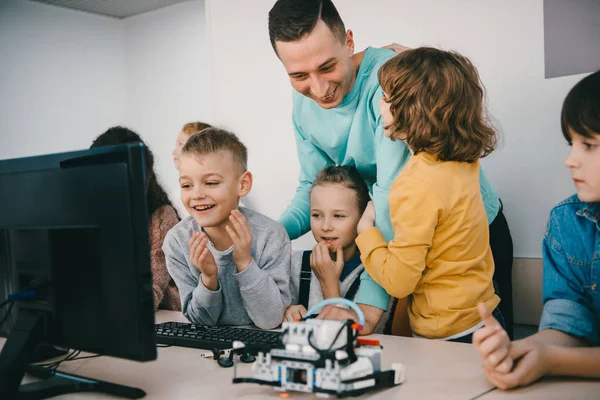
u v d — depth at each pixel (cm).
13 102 355
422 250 139
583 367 96
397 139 164
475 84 151
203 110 360
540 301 177
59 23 375
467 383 94
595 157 103
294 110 213
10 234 97
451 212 140
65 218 91
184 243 165
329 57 187
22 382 102
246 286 150
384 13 196
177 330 133
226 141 169
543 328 114
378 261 148
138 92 396
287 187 219
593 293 115
